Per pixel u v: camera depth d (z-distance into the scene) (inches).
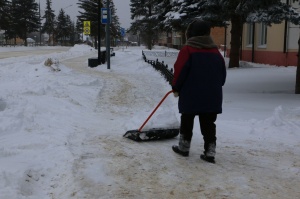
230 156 199.8
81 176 161.5
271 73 681.6
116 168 176.7
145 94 442.9
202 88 180.1
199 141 230.5
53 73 551.5
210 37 185.9
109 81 541.6
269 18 550.9
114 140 228.8
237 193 151.6
